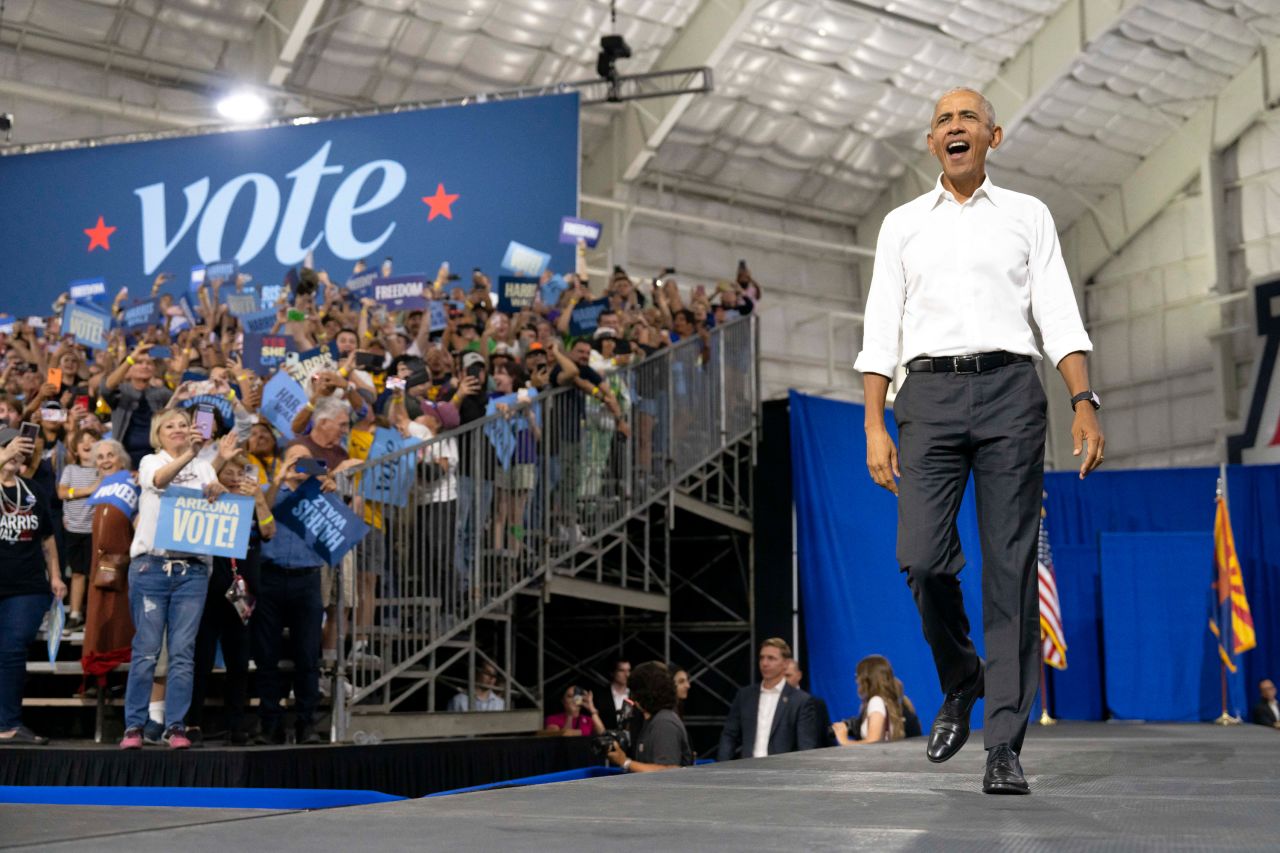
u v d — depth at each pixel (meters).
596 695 12.81
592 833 1.85
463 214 11.54
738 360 12.88
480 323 10.20
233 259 11.79
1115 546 14.89
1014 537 2.72
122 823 1.96
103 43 16.17
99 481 7.43
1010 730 2.57
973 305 2.80
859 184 21.84
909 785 2.70
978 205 2.87
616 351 10.11
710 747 13.05
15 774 5.91
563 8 17.11
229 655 6.54
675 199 20.75
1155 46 19.52
